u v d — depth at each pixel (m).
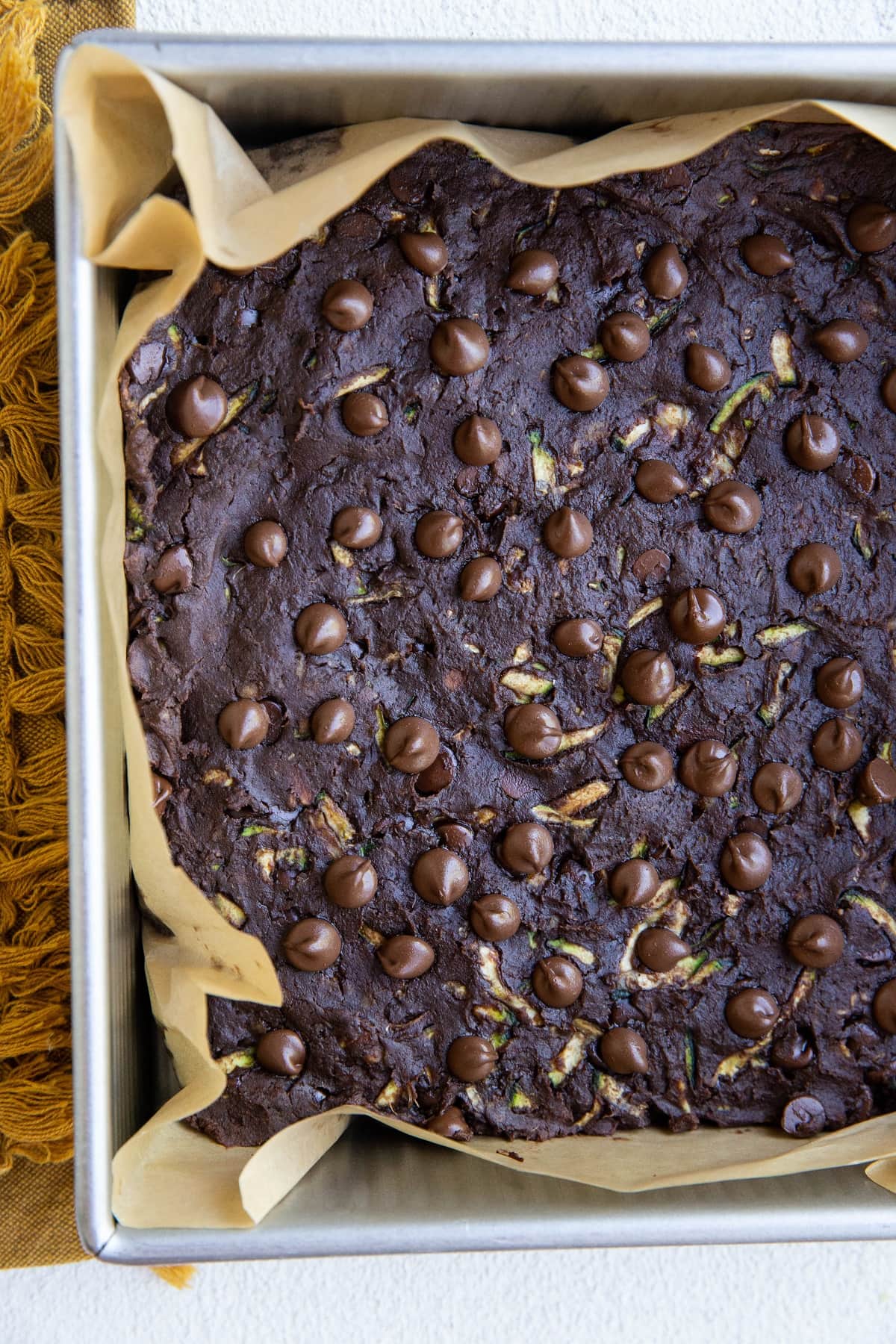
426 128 0.38
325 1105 0.39
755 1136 0.39
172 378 0.38
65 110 0.36
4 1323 0.42
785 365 0.39
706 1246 0.43
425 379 0.39
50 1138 0.41
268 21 0.42
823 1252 0.44
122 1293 0.43
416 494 0.39
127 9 0.41
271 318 0.38
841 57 0.37
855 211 0.39
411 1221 0.37
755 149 0.39
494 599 0.39
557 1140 0.39
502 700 0.39
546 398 0.39
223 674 0.38
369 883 0.39
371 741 0.39
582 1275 0.44
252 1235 0.37
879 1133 0.39
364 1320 0.43
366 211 0.38
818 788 0.40
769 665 0.39
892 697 0.40
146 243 0.37
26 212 0.41
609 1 0.43
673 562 0.39
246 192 0.37
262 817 0.39
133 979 0.39
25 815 0.41
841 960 0.39
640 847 0.39
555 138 0.39
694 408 0.39
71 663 0.37
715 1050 0.39
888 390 0.39
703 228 0.39
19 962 0.41
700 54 0.37
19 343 0.41
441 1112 0.39
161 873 0.38
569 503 0.39
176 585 0.38
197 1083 0.38
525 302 0.39
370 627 0.39
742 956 0.39
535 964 0.39
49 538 0.41
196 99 0.37
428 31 0.42
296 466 0.38
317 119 0.38
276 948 0.39
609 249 0.39
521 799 0.39
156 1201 0.37
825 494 0.39
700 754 0.39
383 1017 0.39
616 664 0.39
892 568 0.40
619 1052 0.39
